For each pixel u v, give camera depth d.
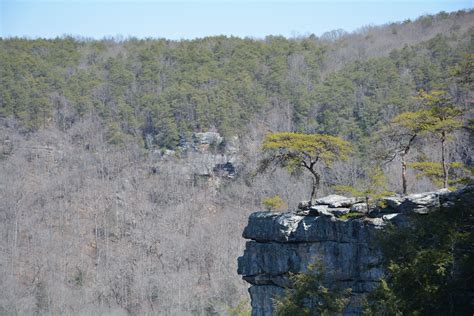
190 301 152.62
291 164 90.62
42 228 194.38
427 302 53.75
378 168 101.00
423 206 69.00
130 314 155.25
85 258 183.75
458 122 87.00
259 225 83.25
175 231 189.62
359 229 72.94
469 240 54.81
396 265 55.06
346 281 73.50
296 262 78.94
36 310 154.00
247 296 144.88
